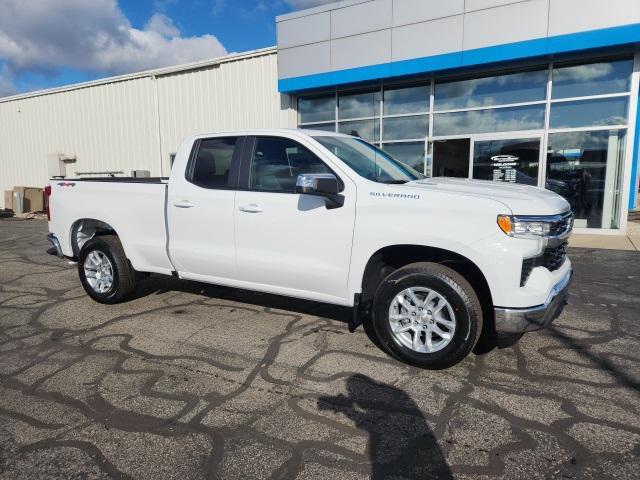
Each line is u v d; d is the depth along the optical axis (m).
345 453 2.61
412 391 3.30
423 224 3.51
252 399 3.20
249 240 4.33
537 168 10.62
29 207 17.31
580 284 6.22
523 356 3.88
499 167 10.98
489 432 2.80
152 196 4.91
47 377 3.55
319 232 3.96
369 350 4.03
